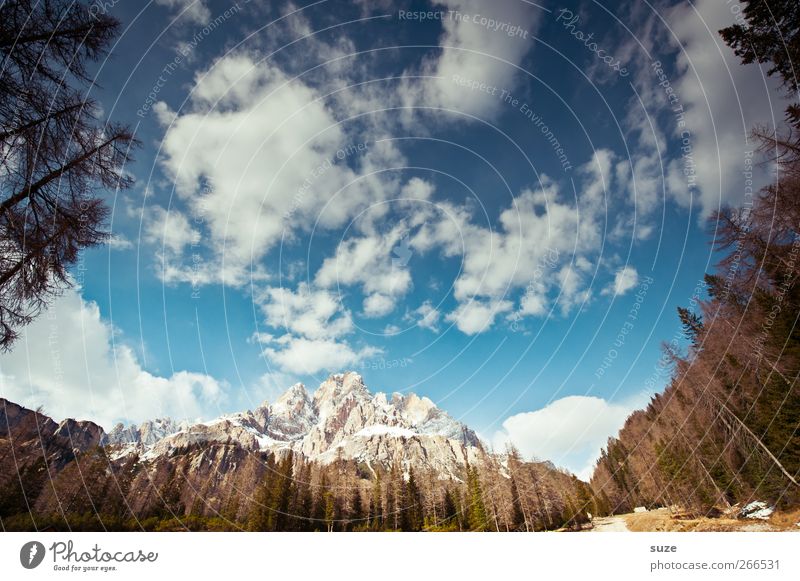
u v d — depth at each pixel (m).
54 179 8.12
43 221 8.17
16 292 8.15
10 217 7.65
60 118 7.99
